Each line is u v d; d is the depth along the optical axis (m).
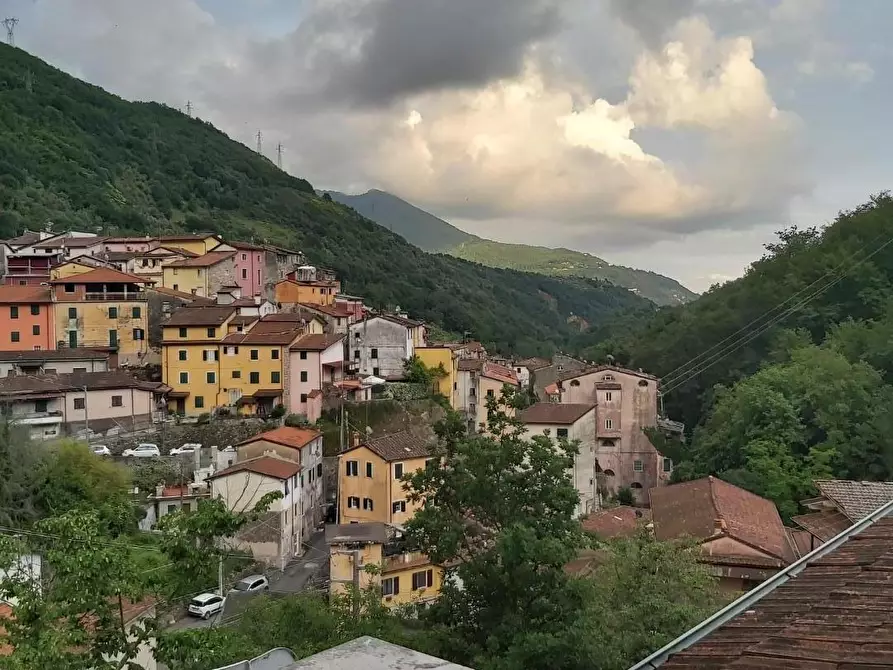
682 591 25.47
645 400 76.88
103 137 179.88
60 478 46.44
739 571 32.28
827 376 58.47
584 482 65.94
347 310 96.69
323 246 176.88
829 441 52.41
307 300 99.06
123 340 73.94
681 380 93.62
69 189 142.75
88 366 69.25
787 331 77.62
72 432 61.19
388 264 191.38
